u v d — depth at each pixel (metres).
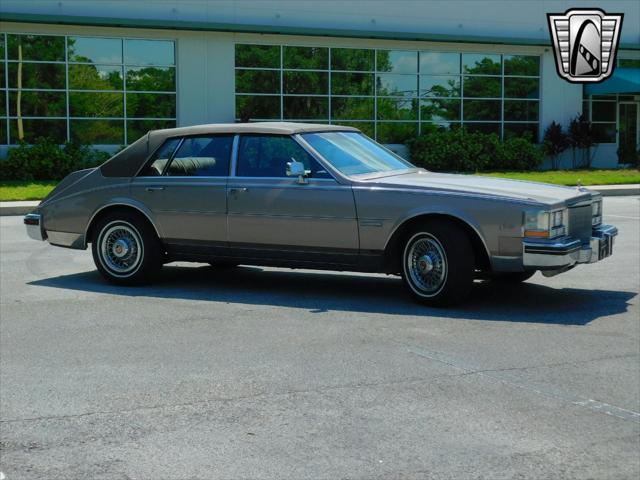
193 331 7.20
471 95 29.77
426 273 8.00
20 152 23.47
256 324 7.45
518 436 4.77
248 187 8.59
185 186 8.88
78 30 24.66
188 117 26.05
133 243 9.16
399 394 5.49
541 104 30.69
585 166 31.69
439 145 28.08
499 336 6.98
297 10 27.11
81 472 4.31
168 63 25.78
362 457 4.48
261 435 4.79
